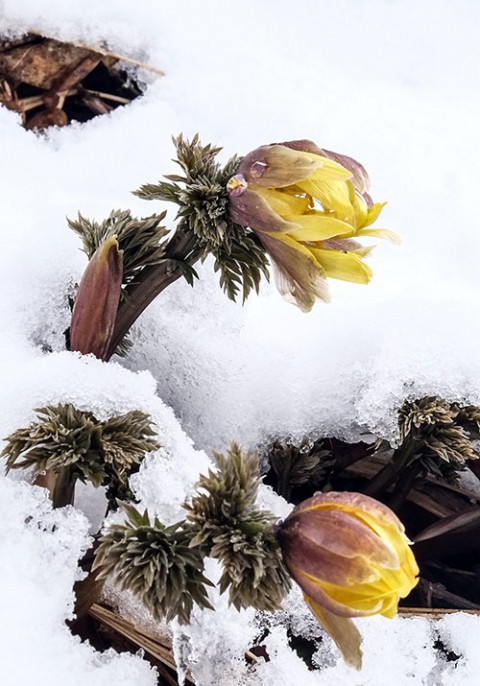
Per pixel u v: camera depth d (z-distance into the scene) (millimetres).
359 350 332
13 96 427
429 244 409
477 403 314
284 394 333
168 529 243
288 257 265
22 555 262
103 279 277
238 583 231
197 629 269
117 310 298
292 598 284
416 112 466
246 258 284
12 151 402
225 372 333
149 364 340
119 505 253
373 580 214
